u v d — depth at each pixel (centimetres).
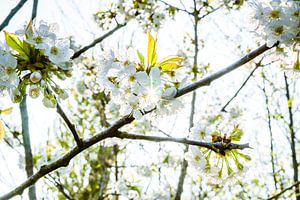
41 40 62
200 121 73
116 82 64
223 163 71
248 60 64
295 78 67
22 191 66
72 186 173
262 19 64
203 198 155
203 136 71
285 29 63
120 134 65
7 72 61
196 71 124
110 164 148
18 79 61
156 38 65
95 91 144
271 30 64
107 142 77
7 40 62
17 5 78
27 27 62
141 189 164
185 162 111
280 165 202
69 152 65
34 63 62
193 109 108
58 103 64
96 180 175
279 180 183
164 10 138
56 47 62
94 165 175
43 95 62
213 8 131
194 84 65
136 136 65
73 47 102
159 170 159
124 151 165
